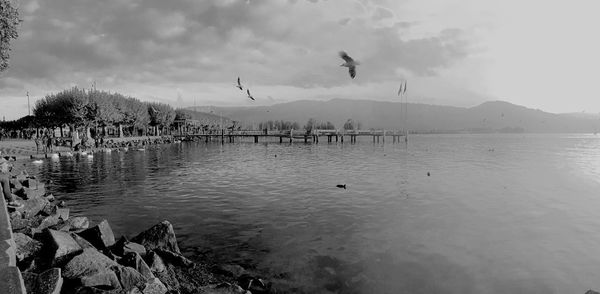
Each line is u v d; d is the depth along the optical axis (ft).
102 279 24.48
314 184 89.30
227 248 42.47
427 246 43.60
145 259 33.24
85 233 35.73
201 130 508.94
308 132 338.34
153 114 383.24
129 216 56.95
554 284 34.04
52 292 21.16
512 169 123.65
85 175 104.88
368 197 72.59
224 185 87.45
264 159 162.09
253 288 32.35
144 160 153.58
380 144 316.40
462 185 88.48
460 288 33.06
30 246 27.71
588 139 486.38
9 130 298.15
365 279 34.53
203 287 28.84
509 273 36.17
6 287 17.52
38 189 65.21
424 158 167.73
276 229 50.16
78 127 249.14
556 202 68.69
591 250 42.68
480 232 49.24
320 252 41.39
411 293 31.99
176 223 53.06
